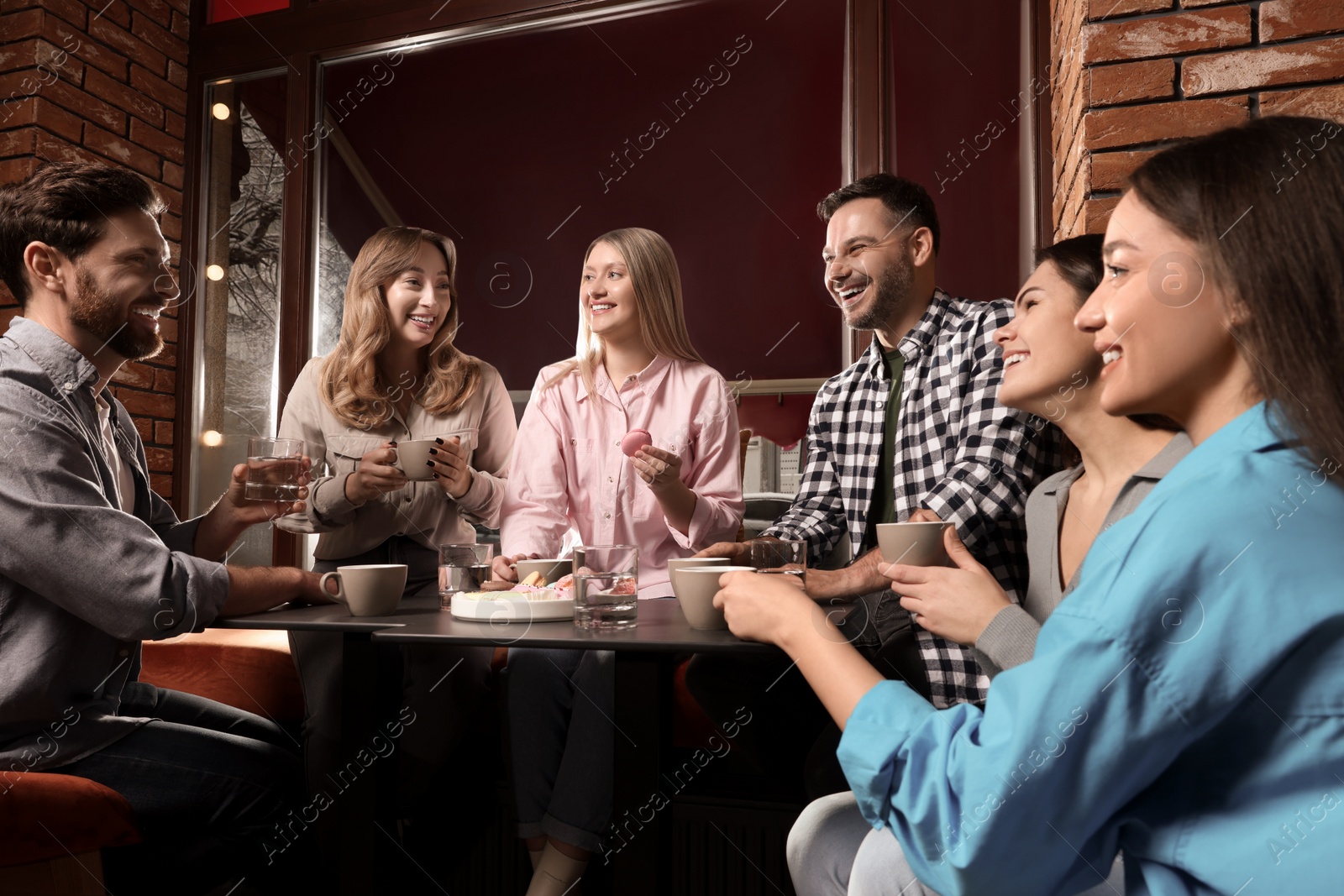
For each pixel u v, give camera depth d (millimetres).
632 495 1735
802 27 2760
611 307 1783
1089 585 521
